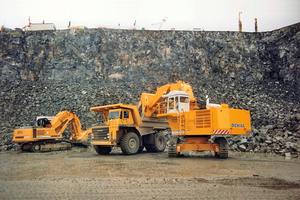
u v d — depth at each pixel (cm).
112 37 3541
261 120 2217
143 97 1666
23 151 1781
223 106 1191
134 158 1242
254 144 1572
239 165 946
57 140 1861
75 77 3319
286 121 1977
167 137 2080
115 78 3331
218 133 1115
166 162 1048
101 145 1536
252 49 3462
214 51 3491
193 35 3603
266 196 514
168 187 588
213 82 3275
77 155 1472
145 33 3609
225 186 597
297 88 2941
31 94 3030
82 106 2797
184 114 1264
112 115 1512
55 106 2812
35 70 3347
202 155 1391
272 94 2936
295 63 3105
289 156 1277
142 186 599
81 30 3547
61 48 3459
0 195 527
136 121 1543
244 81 3253
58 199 496
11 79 3247
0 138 2170
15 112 2741
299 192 547
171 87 1466
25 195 526
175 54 3503
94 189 573
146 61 3462
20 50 3434
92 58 3422
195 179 675
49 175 760
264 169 846
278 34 3419
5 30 3722
